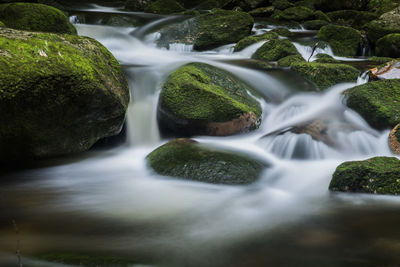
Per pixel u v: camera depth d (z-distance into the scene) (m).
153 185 5.62
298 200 5.16
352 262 3.58
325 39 14.98
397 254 3.73
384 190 5.09
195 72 8.06
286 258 3.68
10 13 10.29
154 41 14.51
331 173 5.99
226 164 5.77
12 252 3.62
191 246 3.89
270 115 8.38
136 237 4.08
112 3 24.36
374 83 8.05
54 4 17.31
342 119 7.77
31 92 5.20
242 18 15.33
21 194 5.25
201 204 4.99
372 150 6.83
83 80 5.68
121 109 6.70
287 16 21.39
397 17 15.19
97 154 6.88
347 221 4.50
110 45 13.29
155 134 7.75
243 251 3.83
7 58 5.07
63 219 4.48
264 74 9.99
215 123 7.17
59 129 6.05
